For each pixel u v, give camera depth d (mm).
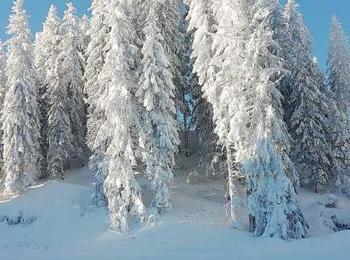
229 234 28297
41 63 52406
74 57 49938
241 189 36656
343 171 41375
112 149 30781
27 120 42531
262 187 27781
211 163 36281
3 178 47094
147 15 33594
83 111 50406
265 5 29125
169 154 32219
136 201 30391
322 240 25391
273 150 27578
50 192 38281
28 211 36156
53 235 32062
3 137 42969
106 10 34969
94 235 30281
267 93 28344
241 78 29219
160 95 31938
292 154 41094
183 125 45375
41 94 50312
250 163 28031
